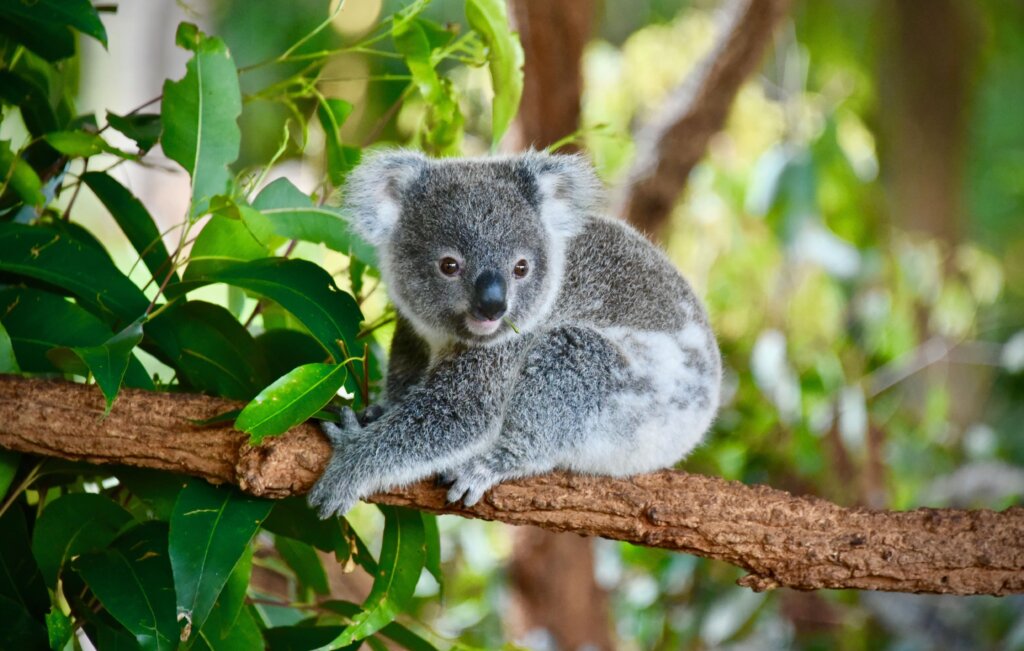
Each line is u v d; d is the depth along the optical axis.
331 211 5.44
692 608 9.64
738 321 10.92
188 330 4.93
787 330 10.73
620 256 5.65
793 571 4.55
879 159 16.38
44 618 4.61
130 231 5.18
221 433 4.42
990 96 18.41
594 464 5.32
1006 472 10.20
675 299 5.66
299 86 6.65
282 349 5.34
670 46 12.62
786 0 9.64
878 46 16.47
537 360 5.23
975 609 9.90
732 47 9.66
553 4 8.75
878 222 12.52
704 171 11.20
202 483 4.44
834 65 15.83
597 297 5.53
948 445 11.03
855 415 9.66
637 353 5.42
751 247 11.03
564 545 9.38
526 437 5.08
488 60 5.74
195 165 4.95
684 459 5.91
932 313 11.75
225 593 4.54
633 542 4.64
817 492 9.73
